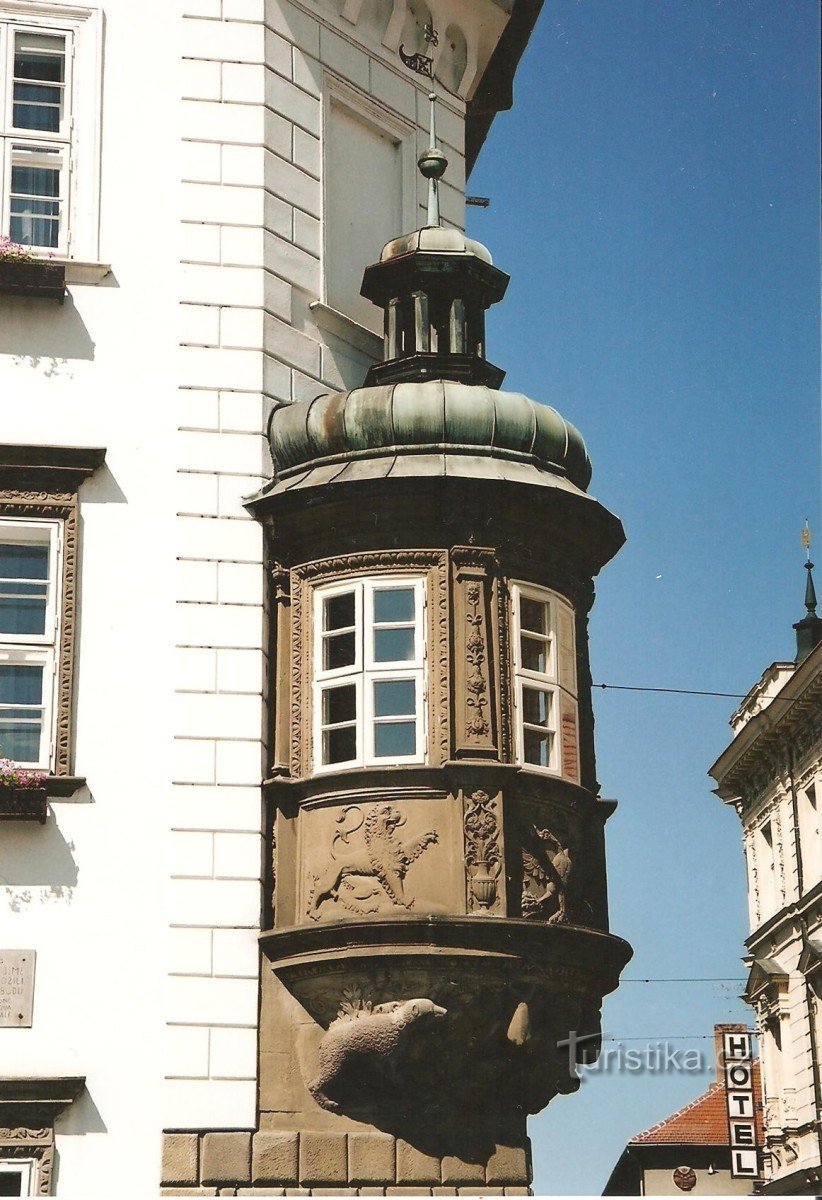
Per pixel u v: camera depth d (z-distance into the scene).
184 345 27.69
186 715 26.25
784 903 55.72
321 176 29.59
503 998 25.27
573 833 26.52
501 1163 25.70
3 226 27.83
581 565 27.84
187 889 25.62
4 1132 24.38
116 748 26.00
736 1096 37.16
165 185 28.33
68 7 28.62
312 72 30.00
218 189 28.47
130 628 26.47
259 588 26.89
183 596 26.69
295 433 27.20
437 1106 25.56
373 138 31.23
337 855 25.55
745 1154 36.78
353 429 26.83
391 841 25.44
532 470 26.95
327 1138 25.08
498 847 25.48
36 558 26.80
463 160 32.69
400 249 28.64
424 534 26.53
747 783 60.03
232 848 25.83
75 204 27.95
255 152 28.78
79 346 27.41
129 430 27.20
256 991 25.41
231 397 27.59
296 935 25.23
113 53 28.69
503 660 26.34
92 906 25.39
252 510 27.08
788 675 56.41
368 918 25.06
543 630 27.09
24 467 26.64
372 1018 24.95
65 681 26.08
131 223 28.06
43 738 25.94
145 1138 24.67
